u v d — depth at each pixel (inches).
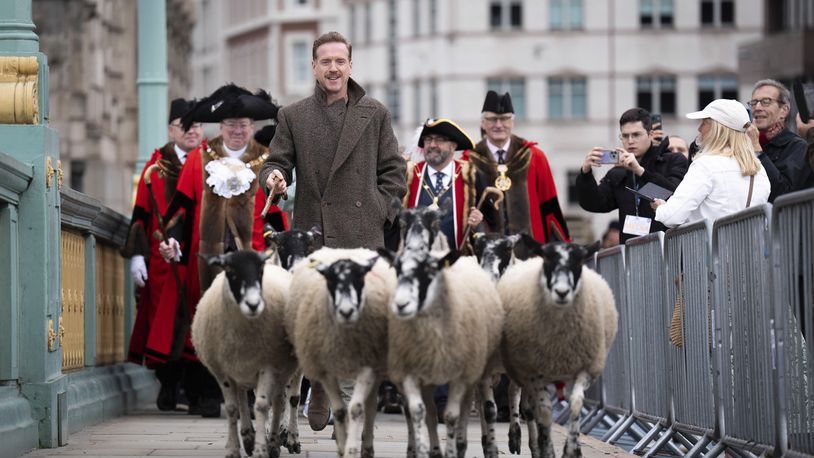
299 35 3659.0
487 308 389.1
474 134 3105.3
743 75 2420.0
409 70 3218.5
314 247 451.2
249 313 388.2
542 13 3080.7
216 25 4052.7
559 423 626.8
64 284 527.2
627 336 544.7
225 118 583.5
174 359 598.2
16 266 449.4
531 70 3085.6
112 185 1742.1
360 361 379.2
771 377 374.6
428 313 362.3
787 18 2304.4
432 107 3161.9
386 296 378.3
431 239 400.5
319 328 377.7
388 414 655.8
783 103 488.7
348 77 472.7
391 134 476.4
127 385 653.3
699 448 432.8
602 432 589.9
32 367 453.7
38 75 468.8
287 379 425.4
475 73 3100.4
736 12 3048.7
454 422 377.7
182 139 641.0
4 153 416.5
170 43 2192.4
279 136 471.2
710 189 448.5
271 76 3698.3
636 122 560.1
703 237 433.1
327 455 457.1
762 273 379.2
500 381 601.3
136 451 450.3
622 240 566.3
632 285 534.9
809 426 349.1
